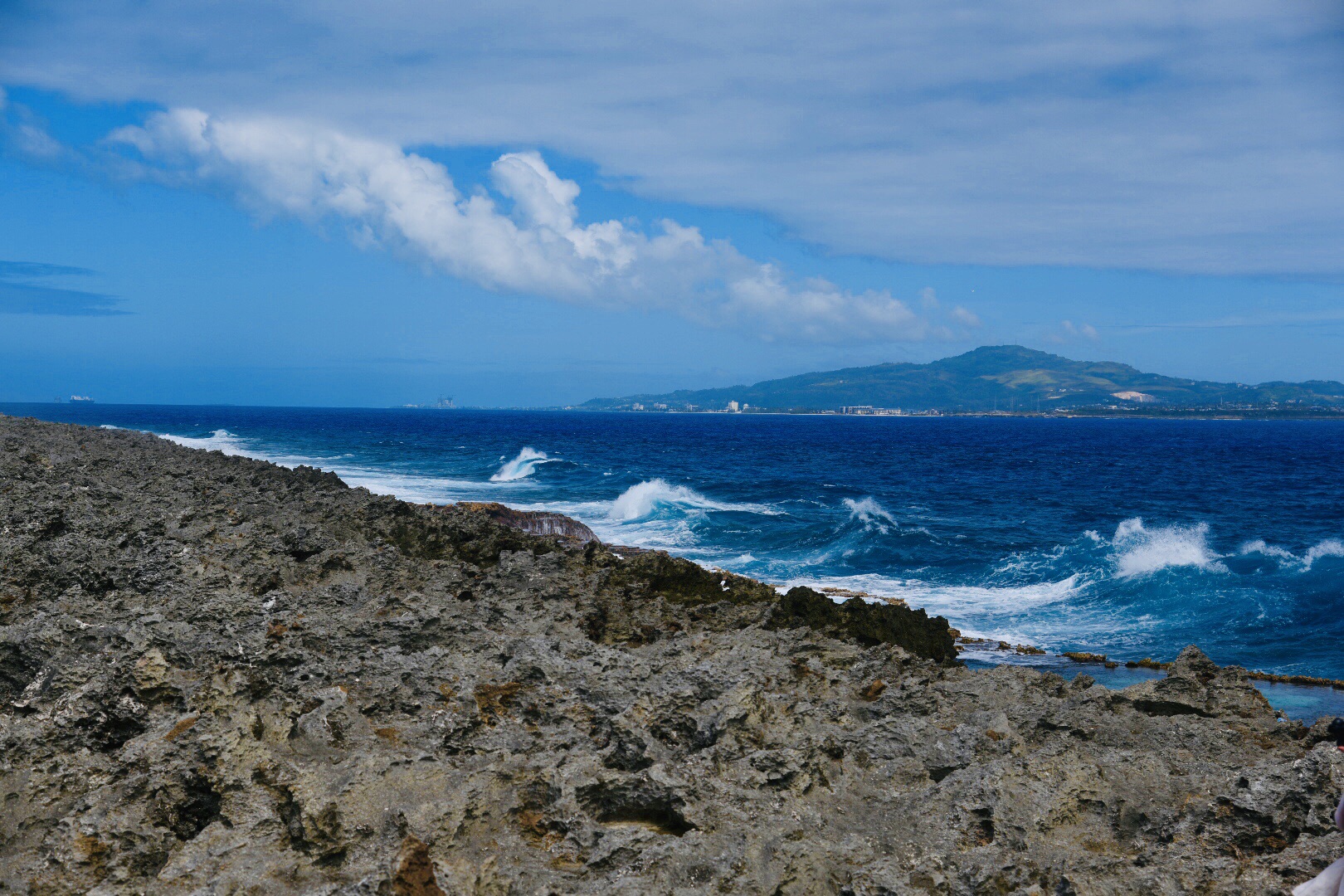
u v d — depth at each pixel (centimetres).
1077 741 546
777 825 380
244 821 354
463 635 649
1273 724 631
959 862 365
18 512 945
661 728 509
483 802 377
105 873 335
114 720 439
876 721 547
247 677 437
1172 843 375
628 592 1016
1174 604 1856
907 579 2142
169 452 2539
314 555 948
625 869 347
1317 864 331
